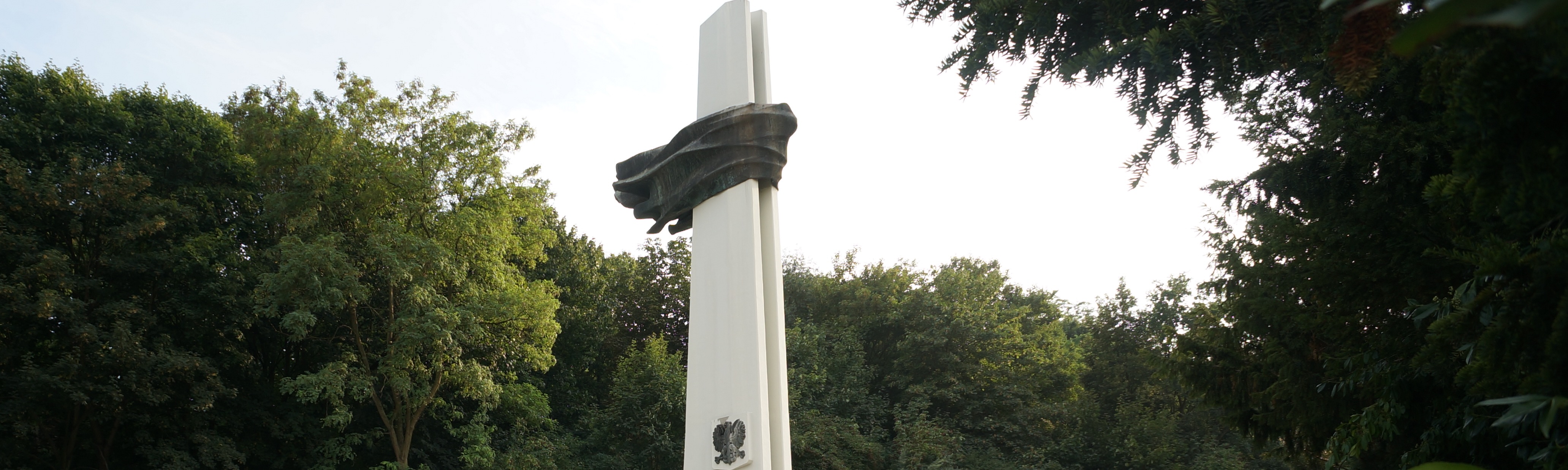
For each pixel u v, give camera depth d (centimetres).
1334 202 936
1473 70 373
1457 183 432
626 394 2858
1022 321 4038
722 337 991
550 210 2706
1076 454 3047
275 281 2088
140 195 2238
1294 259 1023
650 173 1102
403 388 2217
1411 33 113
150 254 2195
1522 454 484
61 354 2100
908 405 3338
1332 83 771
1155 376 1331
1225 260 1192
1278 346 1089
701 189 1038
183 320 2289
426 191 2352
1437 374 701
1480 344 441
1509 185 379
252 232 2584
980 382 3350
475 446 2433
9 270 2038
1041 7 748
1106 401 3772
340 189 2355
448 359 2353
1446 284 818
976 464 2898
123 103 2420
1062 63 758
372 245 2197
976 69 798
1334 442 784
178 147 2412
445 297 2416
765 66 1096
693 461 991
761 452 923
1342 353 919
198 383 2192
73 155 2105
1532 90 358
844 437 2869
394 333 2338
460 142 2417
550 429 2830
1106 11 732
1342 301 931
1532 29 339
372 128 2392
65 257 2009
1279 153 1010
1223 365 1212
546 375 3319
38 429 2161
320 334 2619
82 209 2088
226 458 2216
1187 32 630
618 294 3925
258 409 2464
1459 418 661
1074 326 5175
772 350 997
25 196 2019
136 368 2033
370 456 2741
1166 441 2941
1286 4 579
